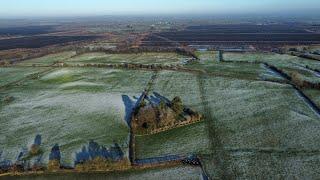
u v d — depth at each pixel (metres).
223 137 53.53
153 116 58.41
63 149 51.25
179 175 42.97
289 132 54.81
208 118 61.75
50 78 97.25
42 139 55.06
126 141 53.25
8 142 54.28
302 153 47.62
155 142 52.69
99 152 49.91
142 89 83.25
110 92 81.38
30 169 44.81
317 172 42.62
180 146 50.88
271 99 72.25
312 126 57.12
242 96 74.94
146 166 45.12
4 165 46.84
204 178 42.06
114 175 43.47
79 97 77.69
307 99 71.75
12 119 64.44
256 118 61.31
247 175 42.34
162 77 94.94
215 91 79.38
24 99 77.25
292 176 41.88
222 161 46.00
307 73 97.50
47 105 72.38
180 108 62.66
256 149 49.19
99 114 65.81
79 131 57.78
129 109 68.44
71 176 43.53
